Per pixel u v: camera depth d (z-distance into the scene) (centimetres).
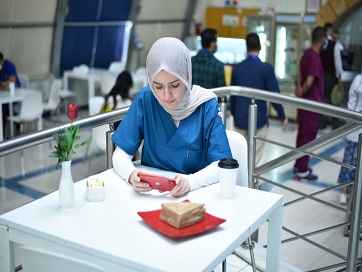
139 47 968
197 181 204
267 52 810
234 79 489
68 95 800
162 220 174
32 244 176
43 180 545
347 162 440
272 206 192
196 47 991
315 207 466
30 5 786
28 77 827
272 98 300
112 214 183
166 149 223
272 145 685
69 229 171
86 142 189
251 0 870
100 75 799
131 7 945
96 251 159
